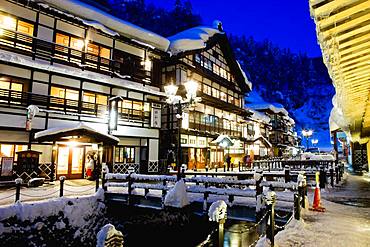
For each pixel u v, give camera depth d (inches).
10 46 658.2
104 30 842.2
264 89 4633.4
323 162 936.9
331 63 149.5
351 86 199.3
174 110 1098.1
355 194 497.7
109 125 799.7
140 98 963.3
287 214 359.6
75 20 775.7
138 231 487.2
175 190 451.5
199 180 455.5
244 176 623.2
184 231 444.1
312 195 494.9
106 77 842.2
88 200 490.0
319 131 4431.6
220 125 1403.8
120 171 885.8
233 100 1583.4
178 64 1114.7
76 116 771.4
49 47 741.9
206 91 1293.1
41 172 703.1
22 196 478.3
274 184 382.3
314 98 5002.5
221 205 151.4
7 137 657.6
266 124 2003.0
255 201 412.2
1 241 357.1
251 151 1721.2
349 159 1412.4
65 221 437.4
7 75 660.7
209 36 1275.8
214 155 1343.5
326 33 115.3
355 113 327.9
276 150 2181.3
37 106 693.3
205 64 1306.6
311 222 295.0
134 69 952.3
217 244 147.2
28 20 709.9
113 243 105.9
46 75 729.0
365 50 131.6
